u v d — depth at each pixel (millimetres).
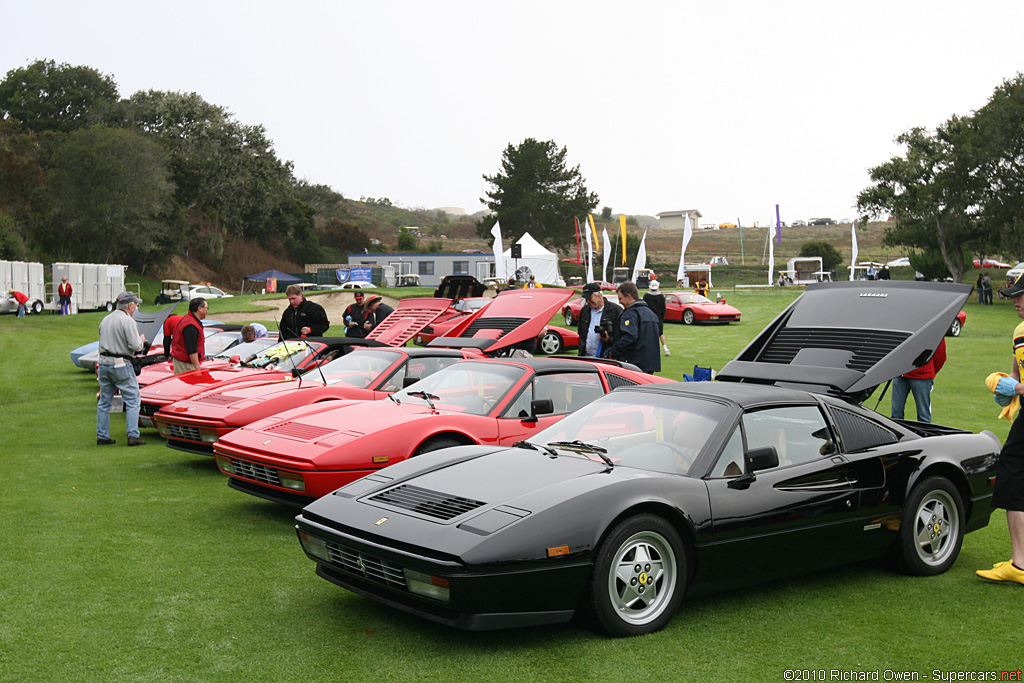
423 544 3818
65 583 4773
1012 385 4848
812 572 5055
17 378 16391
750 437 4637
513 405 6711
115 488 7375
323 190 126438
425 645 3926
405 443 6121
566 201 87250
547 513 3881
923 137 55500
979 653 3891
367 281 65000
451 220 187250
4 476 7836
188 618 4254
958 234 51469
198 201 77688
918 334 6160
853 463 4883
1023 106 44875
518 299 12758
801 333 6809
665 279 68438
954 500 5289
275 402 7895
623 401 5176
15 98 78750
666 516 4168
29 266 37594
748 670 3664
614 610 3969
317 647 3889
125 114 80938
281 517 6426
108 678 3518
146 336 15609
